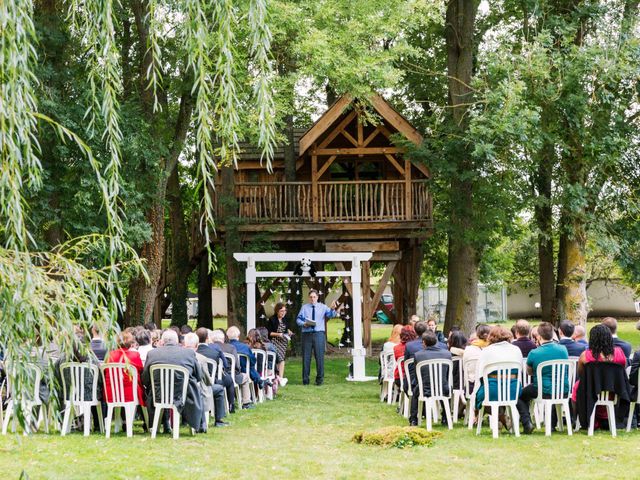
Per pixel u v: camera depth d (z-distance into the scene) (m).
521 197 16.97
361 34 14.78
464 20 18.77
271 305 28.34
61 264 4.96
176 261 23.14
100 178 5.24
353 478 6.73
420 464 7.25
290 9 14.00
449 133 17.58
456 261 18.78
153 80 5.90
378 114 18.67
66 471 6.67
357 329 15.29
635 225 17.11
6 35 4.76
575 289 17.39
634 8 16.75
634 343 24.23
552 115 16.05
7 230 4.82
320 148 19.73
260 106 6.02
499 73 15.74
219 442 8.36
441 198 19.50
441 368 9.06
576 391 8.68
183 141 16.02
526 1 16.41
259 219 19.64
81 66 12.69
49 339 5.07
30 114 4.91
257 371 12.03
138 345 9.45
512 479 6.63
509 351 8.51
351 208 19.66
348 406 11.41
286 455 7.70
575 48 15.47
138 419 9.91
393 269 20.08
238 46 10.51
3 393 8.12
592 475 6.70
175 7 6.17
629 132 16.50
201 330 9.94
